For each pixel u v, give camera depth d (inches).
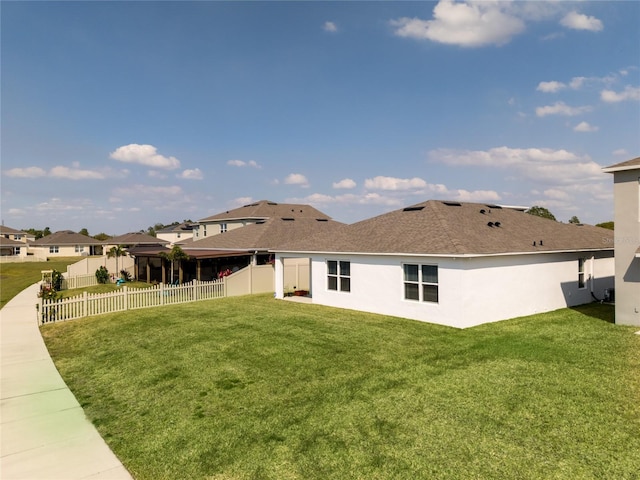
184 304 770.8
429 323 562.3
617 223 521.3
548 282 654.5
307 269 992.9
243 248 1073.5
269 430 246.5
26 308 770.8
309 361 384.5
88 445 235.8
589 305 705.6
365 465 204.8
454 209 767.1
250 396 302.8
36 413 283.4
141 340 486.9
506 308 586.2
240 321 587.8
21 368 392.5
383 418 257.0
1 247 2605.8
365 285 674.2
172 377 350.9
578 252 713.0
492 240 613.0
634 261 506.6
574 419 248.7
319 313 655.8
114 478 201.3
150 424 261.7
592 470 195.9
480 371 342.0
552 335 469.1
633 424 241.0
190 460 215.6
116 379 352.8
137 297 725.9
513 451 214.4
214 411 278.4
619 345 415.5
